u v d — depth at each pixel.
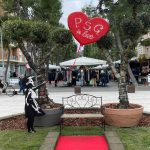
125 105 10.85
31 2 13.84
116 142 8.46
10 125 11.05
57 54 51.50
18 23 10.73
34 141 8.98
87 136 9.55
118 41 12.63
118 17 11.91
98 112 12.26
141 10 11.41
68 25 10.27
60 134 9.74
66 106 15.95
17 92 25.88
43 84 10.79
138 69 38.25
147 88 29.56
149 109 15.21
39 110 10.20
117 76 11.05
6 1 15.18
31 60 11.56
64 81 41.59
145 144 8.53
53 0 12.05
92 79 34.78
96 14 12.29
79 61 30.59
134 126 10.55
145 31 10.95
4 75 34.66
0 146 8.60
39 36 10.97
